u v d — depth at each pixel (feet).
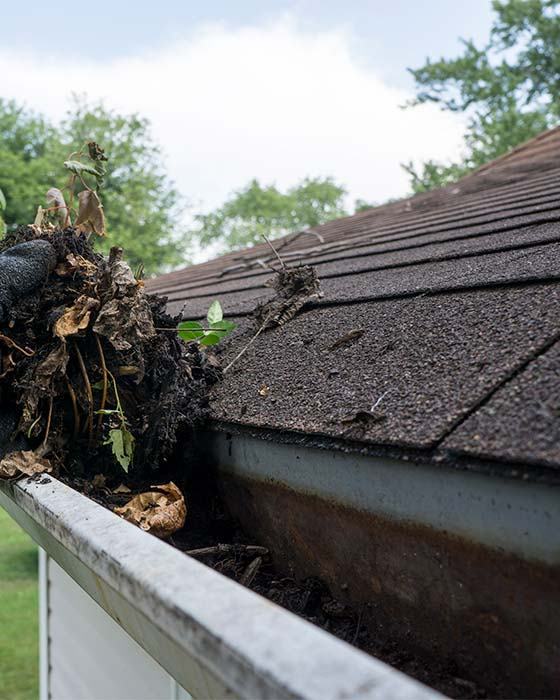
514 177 16.03
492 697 2.76
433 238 8.27
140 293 4.63
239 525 4.42
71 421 4.57
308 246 13.53
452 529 2.77
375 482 3.12
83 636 10.64
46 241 4.59
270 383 4.38
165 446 4.53
